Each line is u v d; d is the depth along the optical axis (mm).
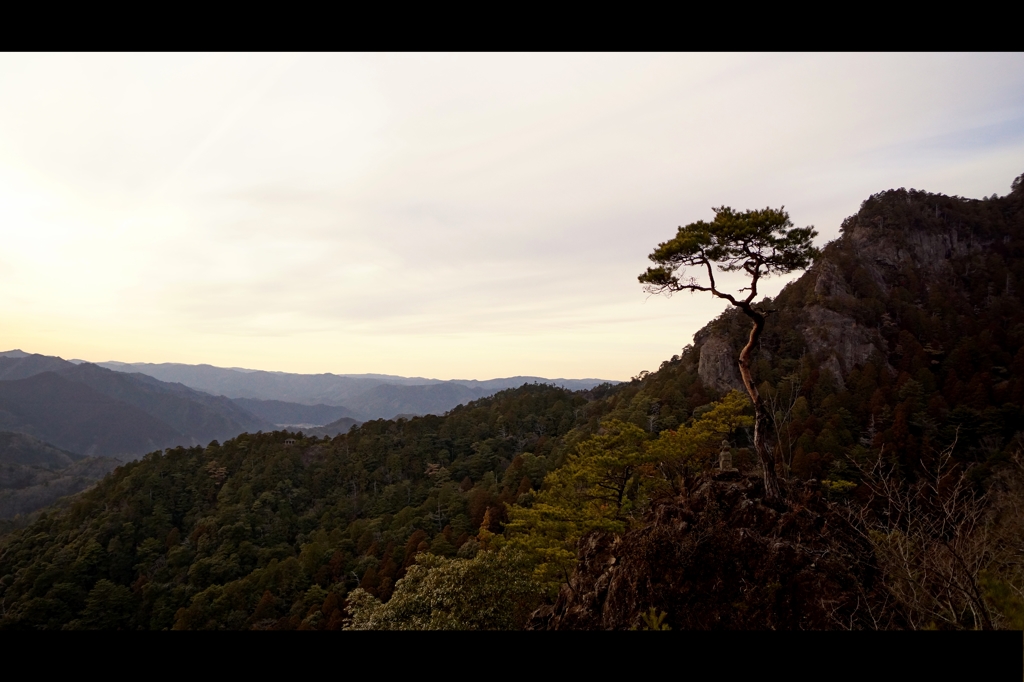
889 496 10234
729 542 13258
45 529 120375
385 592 67125
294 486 134625
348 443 155125
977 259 123312
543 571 22609
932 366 82875
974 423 59781
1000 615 8398
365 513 116938
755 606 11750
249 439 157250
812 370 81188
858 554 12203
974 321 95062
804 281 115750
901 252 119625
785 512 13758
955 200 144000
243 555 97625
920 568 9578
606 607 14180
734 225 14484
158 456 144000
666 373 111875
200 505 124500
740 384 83938
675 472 25672
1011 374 74312
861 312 96438
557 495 29078
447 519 97438
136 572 100562
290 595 78438
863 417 68500
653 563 13820
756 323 15844
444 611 20578
